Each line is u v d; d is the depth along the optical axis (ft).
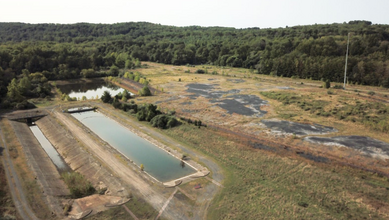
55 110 237.66
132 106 238.89
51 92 323.78
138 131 188.14
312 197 106.93
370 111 211.82
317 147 154.71
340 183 116.26
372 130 178.50
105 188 116.78
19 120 214.48
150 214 98.53
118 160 142.61
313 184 116.16
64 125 198.39
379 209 99.19
